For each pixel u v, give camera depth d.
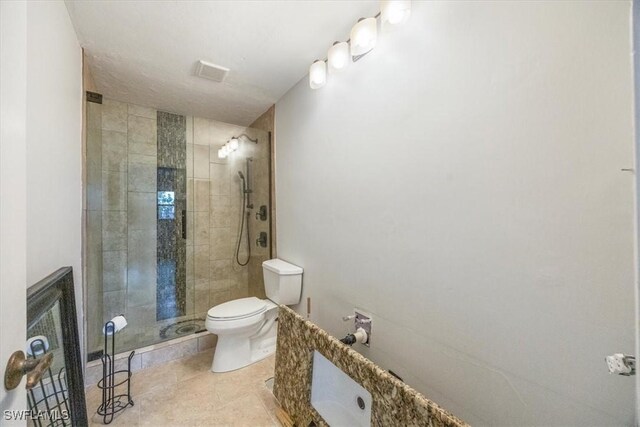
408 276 1.18
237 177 2.79
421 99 1.11
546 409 0.76
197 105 2.37
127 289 2.23
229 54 1.65
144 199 2.34
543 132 0.77
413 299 1.16
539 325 0.78
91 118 1.80
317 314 1.81
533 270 0.79
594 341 0.68
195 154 2.60
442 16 1.03
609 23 0.65
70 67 1.35
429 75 1.08
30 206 0.90
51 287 0.98
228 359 1.82
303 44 1.56
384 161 1.28
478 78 0.92
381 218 1.31
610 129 0.65
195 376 1.76
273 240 2.38
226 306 1.95
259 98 2.26
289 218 2.14
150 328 2.26
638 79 0.43
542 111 0.77
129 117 2.28
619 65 0.64
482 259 0.91
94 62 1.71
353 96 1.47
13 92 0.51
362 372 0.97
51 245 1.08
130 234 2.26
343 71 1.54
